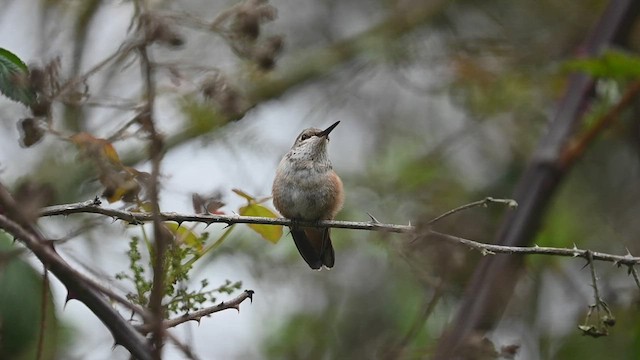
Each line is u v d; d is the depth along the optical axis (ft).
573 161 29.60
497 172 47.03
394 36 48.16
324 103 47.44
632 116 38.34
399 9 49.11
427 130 49.21
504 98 45.78
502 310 26.21
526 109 46.80
